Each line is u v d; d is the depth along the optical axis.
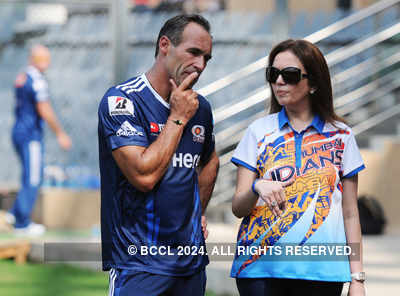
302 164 12.41
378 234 31.61
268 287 12.46
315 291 12.46
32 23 38.91
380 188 33.62
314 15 37.47
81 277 26.48
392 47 36.69
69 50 38.44
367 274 22.22
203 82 36.75
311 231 12.25
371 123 34.88
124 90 12.06
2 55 39.38
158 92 12.08
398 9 37.78
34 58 33.66
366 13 32.38
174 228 12.15
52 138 37.97
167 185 12.09
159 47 12.07
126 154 11.74
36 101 33.53
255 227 12.55
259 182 12.23
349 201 12.59
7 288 24.33
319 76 12.47
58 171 37.69
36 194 33.84
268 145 12.64
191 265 12.30
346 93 35.41
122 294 12.07
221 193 33.97
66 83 38.28
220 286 22.78
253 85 35.94
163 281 12.08
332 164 12.40
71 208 35.88
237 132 33.91
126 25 34.34
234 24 37.38
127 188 12.09
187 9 37.94
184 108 11.75
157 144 11.67
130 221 12.12
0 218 34.56
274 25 35.22
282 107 13.05
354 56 36.38
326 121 12.60
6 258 29.84
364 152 33.66
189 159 12.35
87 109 38.09
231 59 36.94
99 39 38.16
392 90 36.66
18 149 34.00
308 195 12.31
